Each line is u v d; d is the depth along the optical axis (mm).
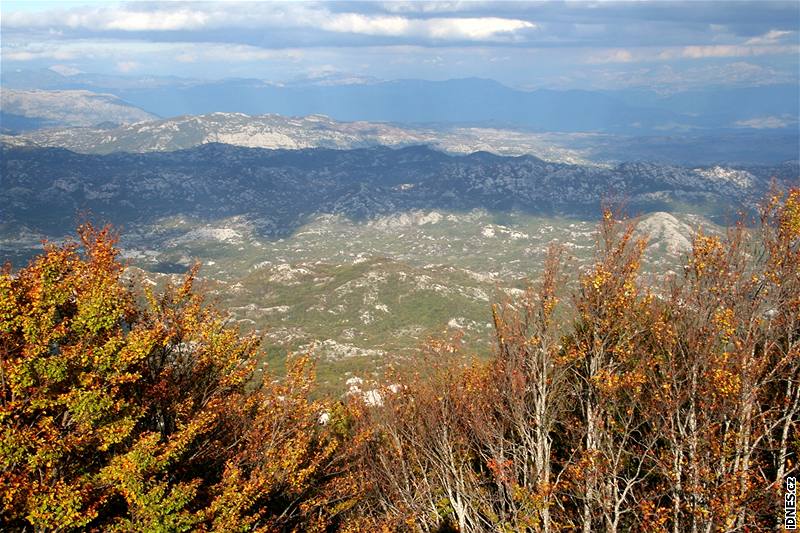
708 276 16078
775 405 15047
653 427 15516
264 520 18656
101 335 15266
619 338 16688
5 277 14039
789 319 15258
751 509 13461
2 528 12883
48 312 14070
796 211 15617
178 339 19219
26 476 12688
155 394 17391
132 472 13648
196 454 17781
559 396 16859
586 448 16484
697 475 13672
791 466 14695
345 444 22000
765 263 15906
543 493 15156
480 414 17938
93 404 13453
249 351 21984
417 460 19781
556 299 17297
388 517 19828
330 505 22641
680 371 14906
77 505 12711
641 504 14648
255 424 19812
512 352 17531
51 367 13258
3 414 12391
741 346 14344
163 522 13914
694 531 13508
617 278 16953
